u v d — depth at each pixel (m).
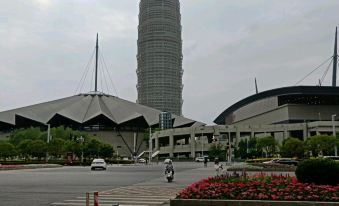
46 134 114.94
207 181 17.70
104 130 158.12
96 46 190.62
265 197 14.64
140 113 171.12
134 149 148.12
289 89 129.38
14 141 116.12
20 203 17.25
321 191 14.50
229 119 168.38
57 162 80.62
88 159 93.00
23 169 57.66
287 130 115.62
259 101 145.75
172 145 131.62
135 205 16.53
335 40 160.50
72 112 161.12
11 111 164.75
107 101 179.75
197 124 168.38
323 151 77.44
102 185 27.30
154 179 34.00
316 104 131.00
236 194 15.10
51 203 17.23
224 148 106.56
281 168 47.12
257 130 119.69
